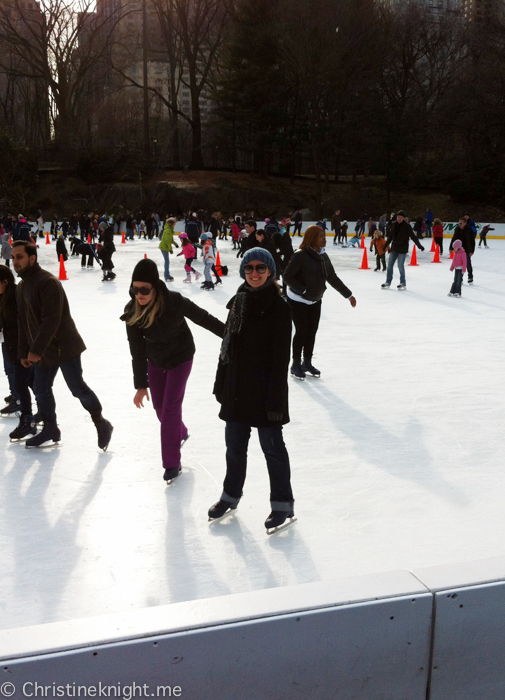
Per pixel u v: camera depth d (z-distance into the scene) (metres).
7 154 50.03
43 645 1.71
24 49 55.06
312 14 46.03
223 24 54.41
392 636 1.98
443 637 2.03
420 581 2.04
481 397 5.86
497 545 3.20
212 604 1.91
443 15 56.12
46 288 4.12
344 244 31.00
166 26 55.22
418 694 2.05
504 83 48.16
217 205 49.03
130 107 58.91
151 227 36.34
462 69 53.12
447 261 21.14
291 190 52.03
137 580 2.85
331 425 5.05
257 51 51.19
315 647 1.92
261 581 2.85
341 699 1.97
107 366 6.98
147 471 4.14
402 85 53.47
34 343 4.09
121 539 3.24
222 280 15.30
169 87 60.31
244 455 3.45
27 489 3.84
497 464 4.28
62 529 3.34
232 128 53.34
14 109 65.31
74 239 23.80
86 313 10.70
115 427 5.00
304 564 3.00
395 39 52.12
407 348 7.99
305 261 6.24
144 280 3.61
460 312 10.80
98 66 59.94
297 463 4.27
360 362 7.25
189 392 6.00
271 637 1.87
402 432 4.90
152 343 3.82
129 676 1.77
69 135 53.75
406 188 52.81
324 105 49.84
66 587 2.79
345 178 59.56
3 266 4.55
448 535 3.30
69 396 5.86
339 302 12.01
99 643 1.74
